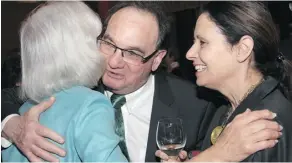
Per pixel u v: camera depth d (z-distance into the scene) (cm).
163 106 191
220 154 128
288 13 224
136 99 192
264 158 124
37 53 122
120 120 186
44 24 122
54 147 114
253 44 138
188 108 193
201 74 150
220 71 144
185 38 594
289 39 199
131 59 174
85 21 125
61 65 121
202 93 195
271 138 123
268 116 126
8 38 691
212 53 143
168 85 199
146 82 194
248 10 139
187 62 383
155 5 180
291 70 147
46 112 122
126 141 189
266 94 136
